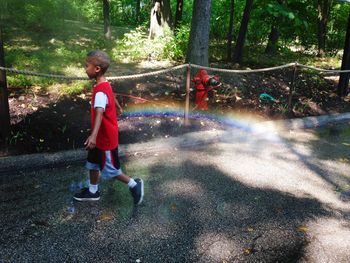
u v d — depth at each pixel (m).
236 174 4.34
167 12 11.80
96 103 3.02
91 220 3.26
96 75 3.09
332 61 11.93
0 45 4.05
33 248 2.86
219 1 13.02
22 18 11.66
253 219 3.44
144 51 9.34
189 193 3.83
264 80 8.31
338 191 4.13
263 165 4.66
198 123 5.71
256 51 12.02
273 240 3.14
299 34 12.75
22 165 4.07
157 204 3.58
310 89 8.35
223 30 13.21
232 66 9.05
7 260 2.72
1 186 3.71
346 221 3.53
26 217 3.24
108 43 10.43
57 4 13.81
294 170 4.59
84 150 4.47
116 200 3.60
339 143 5.67
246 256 2.92
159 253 2.89
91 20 17.23
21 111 5.20
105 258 2.80
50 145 4.53
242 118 6.17
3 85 4.19
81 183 3.88
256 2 9.61
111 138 3.18
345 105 7.67
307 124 6.36
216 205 3.63
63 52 8.46
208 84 6.01
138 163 4.44
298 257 2.95
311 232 3.30
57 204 3.46
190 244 3.02
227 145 5.23
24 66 7.17
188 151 4.91
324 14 12.59
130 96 6.13
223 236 3.15
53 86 6.25
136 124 5.41
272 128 5.99
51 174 4.02
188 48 7.62
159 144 4.86
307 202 3.83
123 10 19.59
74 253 2.84
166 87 6.98
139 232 3.13
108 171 3.30
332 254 3.02
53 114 5.28
